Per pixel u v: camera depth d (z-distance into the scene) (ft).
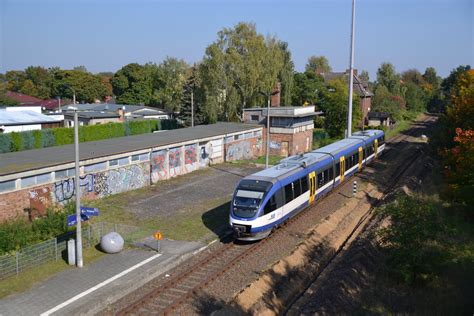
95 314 47.09
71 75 319.06
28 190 77.25
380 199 103.55
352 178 120.88
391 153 171.94
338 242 72.33
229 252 65.05
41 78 377.71
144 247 65.87
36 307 47.34
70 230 67.05
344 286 51.70
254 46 182.60
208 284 54.08
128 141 115.65
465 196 80.53
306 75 254.68
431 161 152.56
